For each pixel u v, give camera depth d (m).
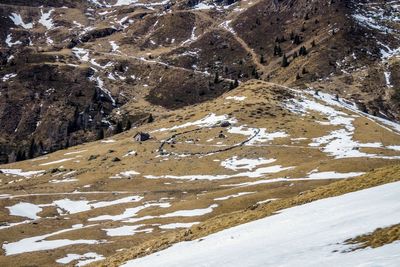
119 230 95.25
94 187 145.75
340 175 122.19
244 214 58.56
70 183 153.88
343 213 37.03
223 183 135.25
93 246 83.75
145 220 100.81
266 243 34.47
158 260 44.59
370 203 37.88
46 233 100.06
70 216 113.38
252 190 115.38
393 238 25.83
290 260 27.25
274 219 46.50
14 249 87.75
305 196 56.91
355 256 24.52
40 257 78.94
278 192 105.88
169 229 91.31
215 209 100.69
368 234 27.98
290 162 150.38
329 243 28.67
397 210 32.09
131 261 51.16
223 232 49.53
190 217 97.94
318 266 24.36
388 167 57.06
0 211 119.50
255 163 154.88
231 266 29.66
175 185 139.88
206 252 39.16
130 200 127.44
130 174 157.50
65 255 79.44
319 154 157.00
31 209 124.19
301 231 35.06
